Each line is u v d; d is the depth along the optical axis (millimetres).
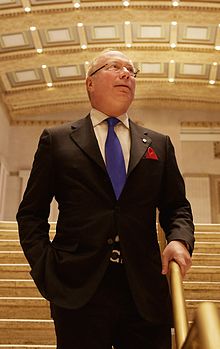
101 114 1758
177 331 1051
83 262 1461
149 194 1621
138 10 12227
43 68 14023
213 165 15172
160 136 1821
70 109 15680
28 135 15500
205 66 14117
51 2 11883
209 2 11891
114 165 1637
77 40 13273
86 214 1541
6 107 15180
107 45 13547
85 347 1416
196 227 7062
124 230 1517
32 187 1663
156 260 1563
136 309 1478
